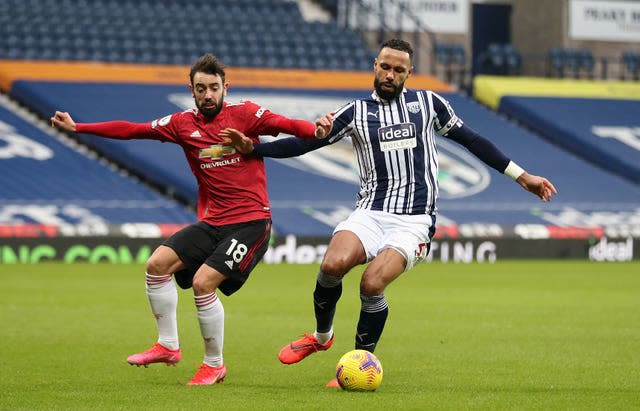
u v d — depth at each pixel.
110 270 70.31
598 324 42.81
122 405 23.41
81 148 98.75
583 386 26.81
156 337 37.19
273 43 117.38
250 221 27.11
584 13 132.00
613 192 101.50
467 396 24.88
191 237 27.14
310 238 83.69
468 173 101.81
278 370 29.86
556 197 98.88
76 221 82.94
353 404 23.48
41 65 104.81
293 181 96.12
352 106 27.50
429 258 85.75
